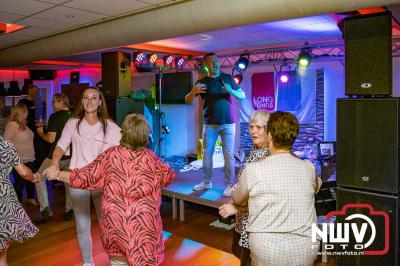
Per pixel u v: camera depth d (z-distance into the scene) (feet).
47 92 37.45
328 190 15.12
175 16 11.69
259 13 10.10
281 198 5.67
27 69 34.37
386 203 9.08
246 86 23.94
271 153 6.15
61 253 11.72
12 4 11.85
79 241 9.70
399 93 18.66
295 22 15.15
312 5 9.18
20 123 15.25
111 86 16.60
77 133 9.48
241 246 7.34
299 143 22.02
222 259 11.34
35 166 17.71
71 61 29.78
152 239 7.02
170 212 16.69
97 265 10.76
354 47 9.41
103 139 9.57
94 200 9.87
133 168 6.99
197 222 15.30
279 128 5.90
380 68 9.07
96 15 13.33
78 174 7.11
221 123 14.37
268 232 5.69
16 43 19.38
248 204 6.12
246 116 24.06
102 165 7.20
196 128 26.43
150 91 27.43
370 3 8.55
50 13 13.05
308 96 21.76
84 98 9.39
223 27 11.23
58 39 16.35
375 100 9.08
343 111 9.55
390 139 8.91
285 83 22.31
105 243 7.08
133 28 13.04
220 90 14.16
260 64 22.04
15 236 8.25
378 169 9.11
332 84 21.09
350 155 9.50
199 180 17.80
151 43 20.62
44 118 37.11
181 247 12.28
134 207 6.92
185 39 19.17
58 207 16.80
